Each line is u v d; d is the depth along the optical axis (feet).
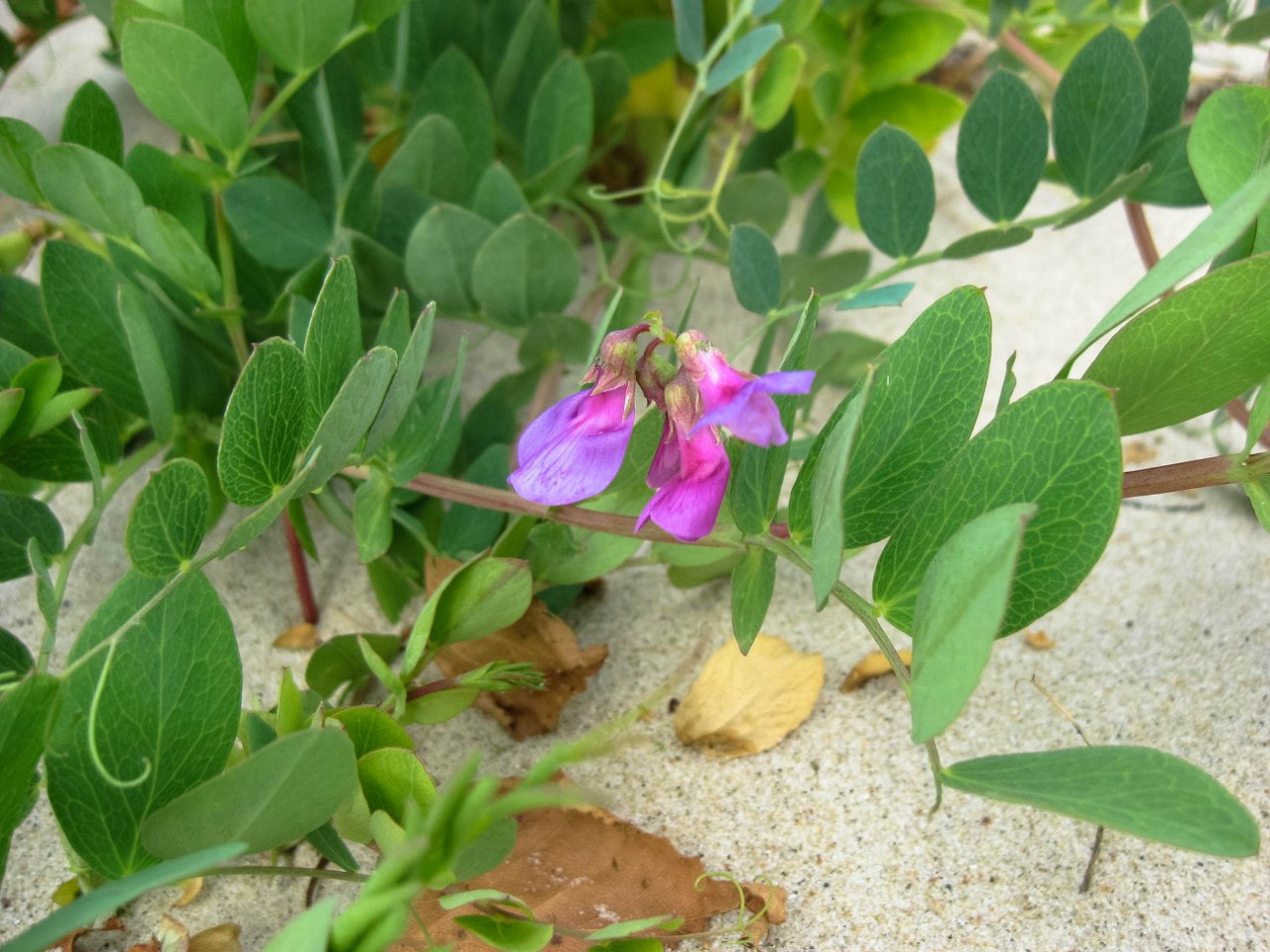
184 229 0.63
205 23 0.63
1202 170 0.56
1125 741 0.63
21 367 0.60
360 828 0.49
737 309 0.95
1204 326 0.47
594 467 0.49
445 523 0.68
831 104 0.92
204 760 0.48
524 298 0.75
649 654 0.70
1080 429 0.41
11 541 0.59
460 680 0.58
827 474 0.43
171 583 0.47
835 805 0.61
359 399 0.48
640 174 1.02
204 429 0.70
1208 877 0.56
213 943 0.55
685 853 0.59
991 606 0.36
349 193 0.76
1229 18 0.84
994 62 0.93
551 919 0.54
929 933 0.55
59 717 0.46
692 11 0.74
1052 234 1.01
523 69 0.90
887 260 1.00
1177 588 0.72
